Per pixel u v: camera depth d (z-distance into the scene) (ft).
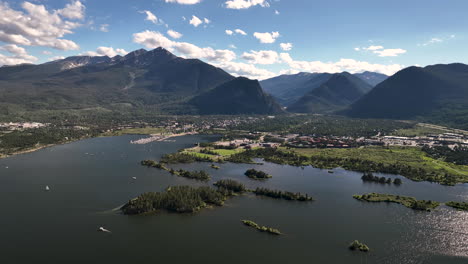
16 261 572.10
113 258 586.86
